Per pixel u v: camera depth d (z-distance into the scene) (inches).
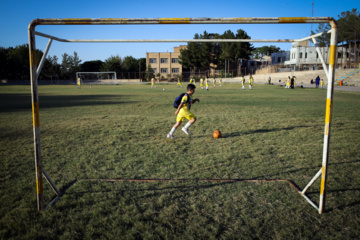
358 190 142.3
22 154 210.8
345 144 235.1
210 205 126.3
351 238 100.3
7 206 127.1
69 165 184.9
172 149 224.5
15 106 578.6
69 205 127.4
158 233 104.6
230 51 2667.3
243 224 110.3
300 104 586.2
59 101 692.7
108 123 350.3
